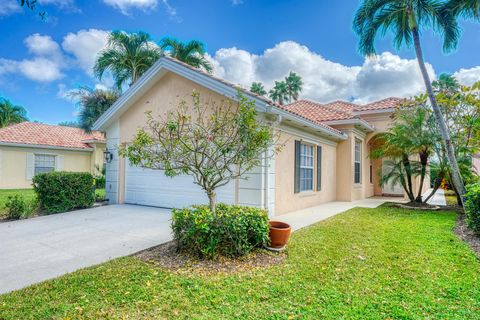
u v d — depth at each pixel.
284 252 5.47
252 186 8.72
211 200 5.55
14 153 19.20
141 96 11.30
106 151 12.41
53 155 21.20
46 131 22.81
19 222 8.31
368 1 10.65
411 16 9.77
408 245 5.95
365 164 16.58
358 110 16.61
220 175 5.68
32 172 20.00
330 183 13.88
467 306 3.43
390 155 12.70
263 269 4.58
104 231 7.18
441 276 4.32
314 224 8.15
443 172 11.66
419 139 11.34
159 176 11.16
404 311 3.29
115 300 3.51
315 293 3.74
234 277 4.24
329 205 12.50
